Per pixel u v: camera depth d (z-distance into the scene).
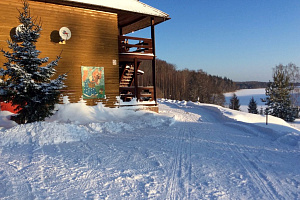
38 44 11.57
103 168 5.20
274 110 41.88
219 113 16.00
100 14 13.23
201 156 6.14
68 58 12.35
